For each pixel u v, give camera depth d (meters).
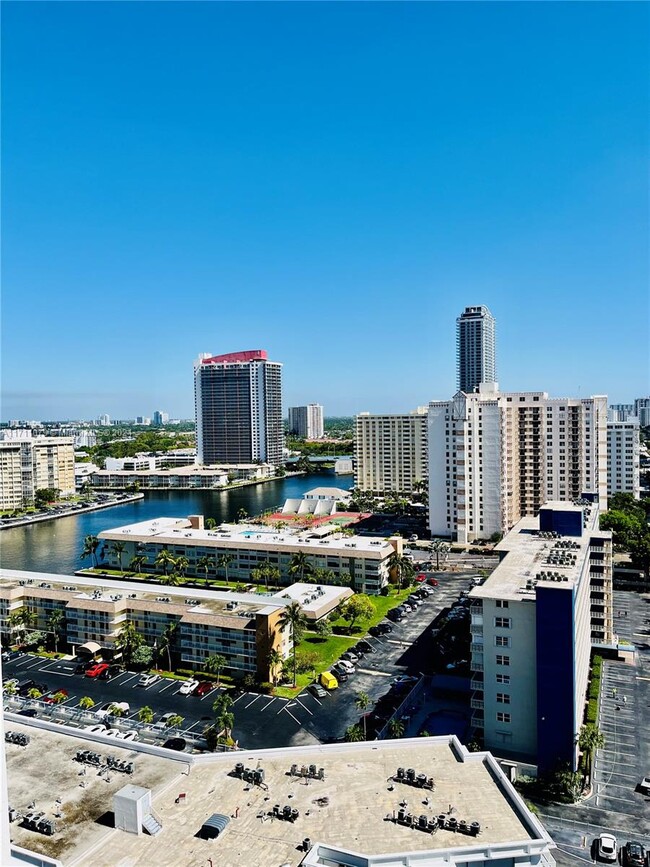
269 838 68.81
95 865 65.31
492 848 65.50
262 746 117.69
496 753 109.94
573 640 102.12
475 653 112.94
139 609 162.75
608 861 86.94
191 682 143.75
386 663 155.00
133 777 81.31
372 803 74.56
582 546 145.62
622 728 121.88
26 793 78.31
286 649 151.25
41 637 168.38
